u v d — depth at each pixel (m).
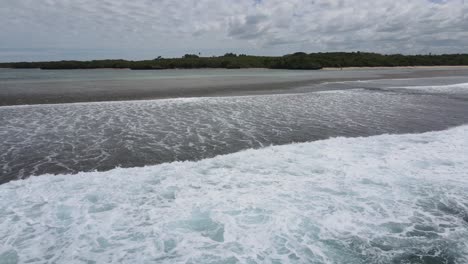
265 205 6.73
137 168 8.91
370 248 5.38
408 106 18.73
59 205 6.70
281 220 6.15
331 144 11.02
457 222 6.16
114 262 4.97
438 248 5.40
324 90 26.98
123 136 12.24
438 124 14.10
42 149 10.69
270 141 11.65
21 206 6.66
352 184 7.76
